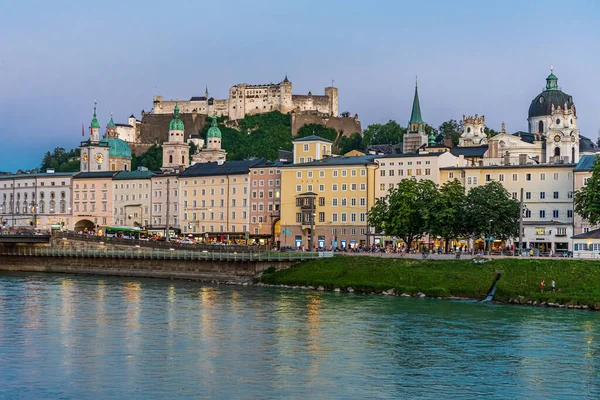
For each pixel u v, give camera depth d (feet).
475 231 646.74
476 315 442.91
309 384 293.02
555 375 307.78
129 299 515.50
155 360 326.85
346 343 362.53
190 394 279.69
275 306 480.23
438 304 490.90
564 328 400.67
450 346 356.79
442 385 293.64
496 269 549.95
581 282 514.27
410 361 327.88
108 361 324.80
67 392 281.54
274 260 642.63
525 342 364.99
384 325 408.67
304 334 383.45
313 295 541.75
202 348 350.02
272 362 324.80
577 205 620.08
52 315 437.99
